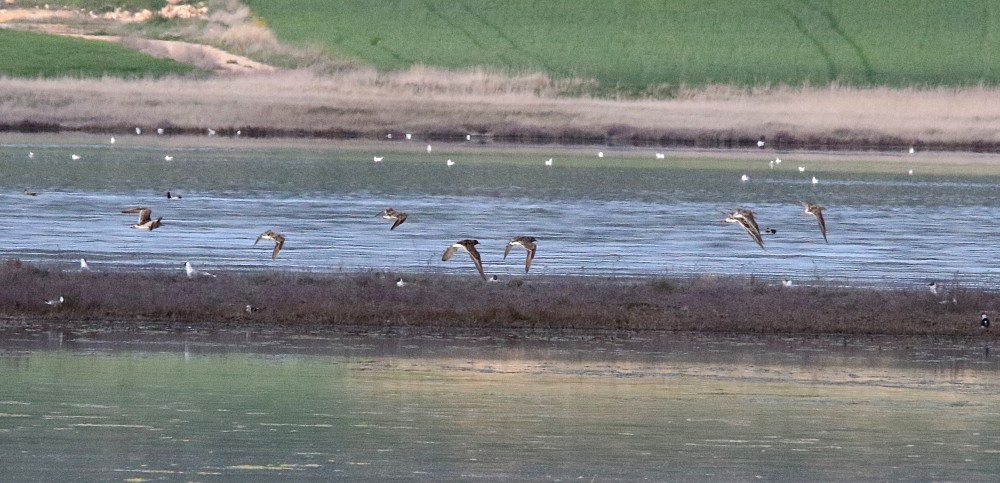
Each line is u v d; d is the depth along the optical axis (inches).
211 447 781.9
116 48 3690.9
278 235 794.8
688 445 799.1
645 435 818.8
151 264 1279.5
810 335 1090.7
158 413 842.2
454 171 2363.4
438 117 3147.1
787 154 2878.9
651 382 941.2
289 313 1082.1
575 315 1093.1
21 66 3430.1
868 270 1368.1
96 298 1083.9
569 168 2460.6
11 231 1494.8
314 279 1167.6
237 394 888.9
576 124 3129.9
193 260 1315.2
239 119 3070.9
